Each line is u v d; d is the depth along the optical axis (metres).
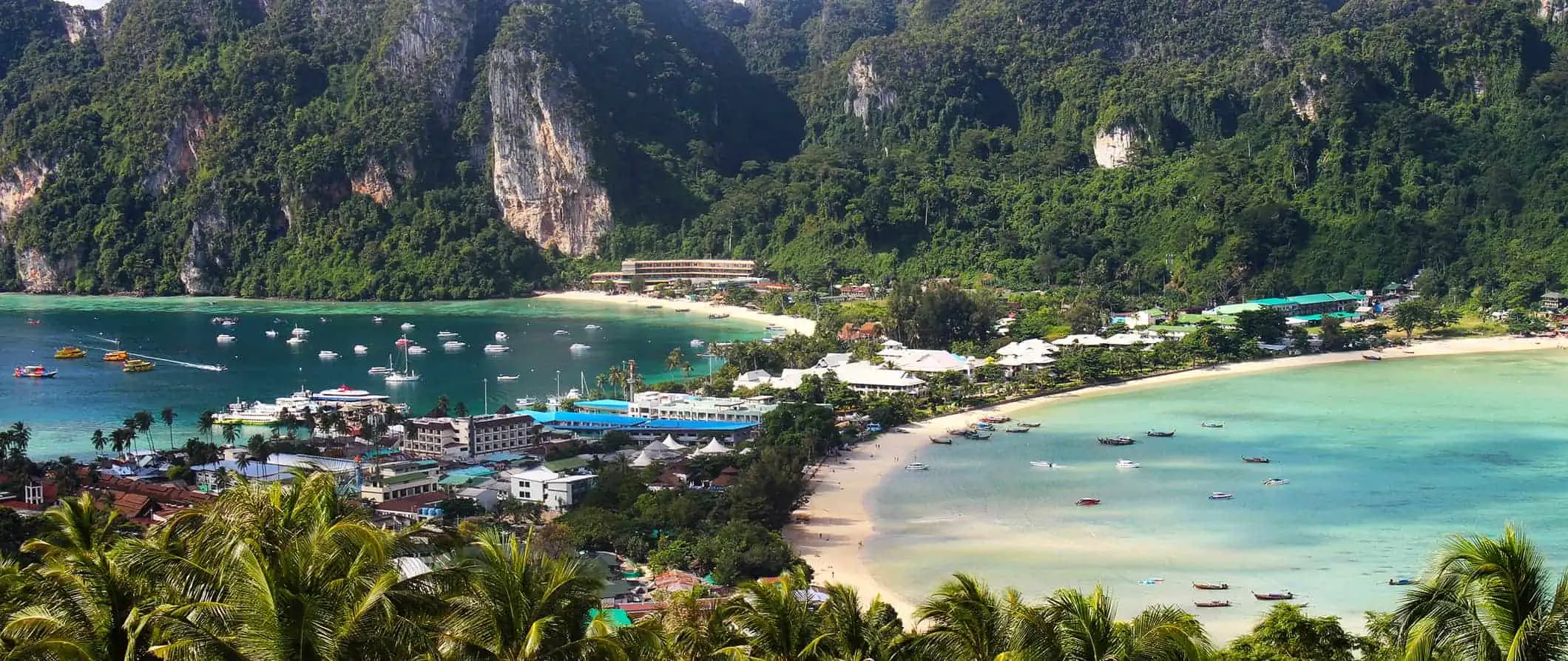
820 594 129.12
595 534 158.00
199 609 54.72
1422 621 59.53
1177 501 179.75
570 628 61.78
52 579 61.25
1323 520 167.25
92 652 58.16
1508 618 56.91
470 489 185.50
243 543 58.59
